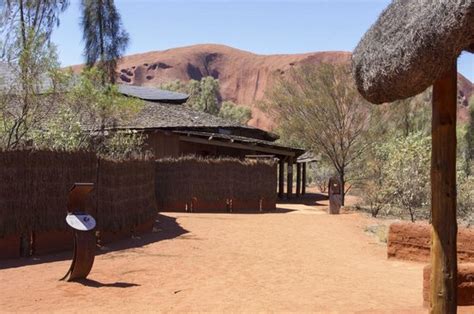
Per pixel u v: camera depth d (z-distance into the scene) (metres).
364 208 28.22
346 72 30.89
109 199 14.24
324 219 22.27
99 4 26.94
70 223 9.84
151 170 17.58
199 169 24.38
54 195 12.60
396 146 22.52
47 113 17.23
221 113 72.31
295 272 11.20
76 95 18.81
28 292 8.93
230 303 8.37
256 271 11.17
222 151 32.44
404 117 32.94
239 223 19.83
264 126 93.38
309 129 31.42
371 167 27.20
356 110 30.95
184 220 20.09
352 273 11.30
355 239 16.70
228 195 24.89
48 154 12.48
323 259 13.02
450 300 5.56
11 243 11.95
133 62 135.62
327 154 32.03
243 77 133.00
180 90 76.00
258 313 7.77
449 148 5.52
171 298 8.65
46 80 17.84
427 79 4.82
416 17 4.79
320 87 31.19
